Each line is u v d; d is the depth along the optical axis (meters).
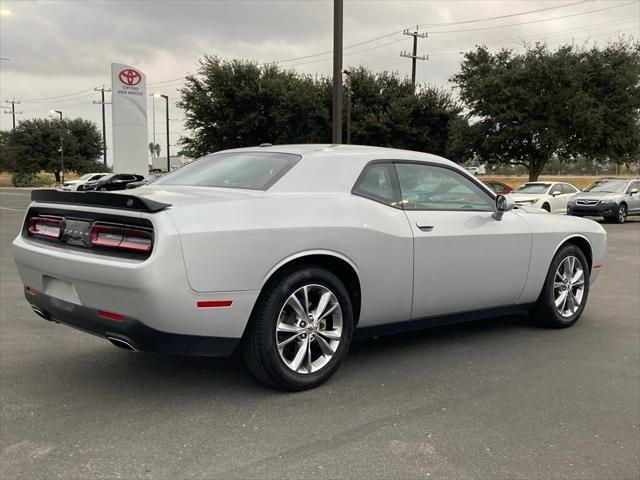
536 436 3.21
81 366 4.29
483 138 29.33
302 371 3.80
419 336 5.22
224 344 3.47
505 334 5.32
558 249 5.41
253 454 2.95
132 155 42.44
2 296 6.84
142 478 2.70
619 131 27.09
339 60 17.16
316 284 3.78
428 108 35.94
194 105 38.62
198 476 2.72
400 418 3.41
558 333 5.39
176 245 3.20
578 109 26.03
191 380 4.01
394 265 4.12
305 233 3.66
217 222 3.36
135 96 42.22
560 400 3.73
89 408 3.52
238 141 39.44
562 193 20.53
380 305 4.14
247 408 3.53
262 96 37.91
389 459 2.91
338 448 3.02
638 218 23.31
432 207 4.50
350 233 3.87
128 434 3.16
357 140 35.78
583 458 2.97
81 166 70.19
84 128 71.69
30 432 3.18
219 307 3.36
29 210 4.09
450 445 3.08
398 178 4.37
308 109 36.81
